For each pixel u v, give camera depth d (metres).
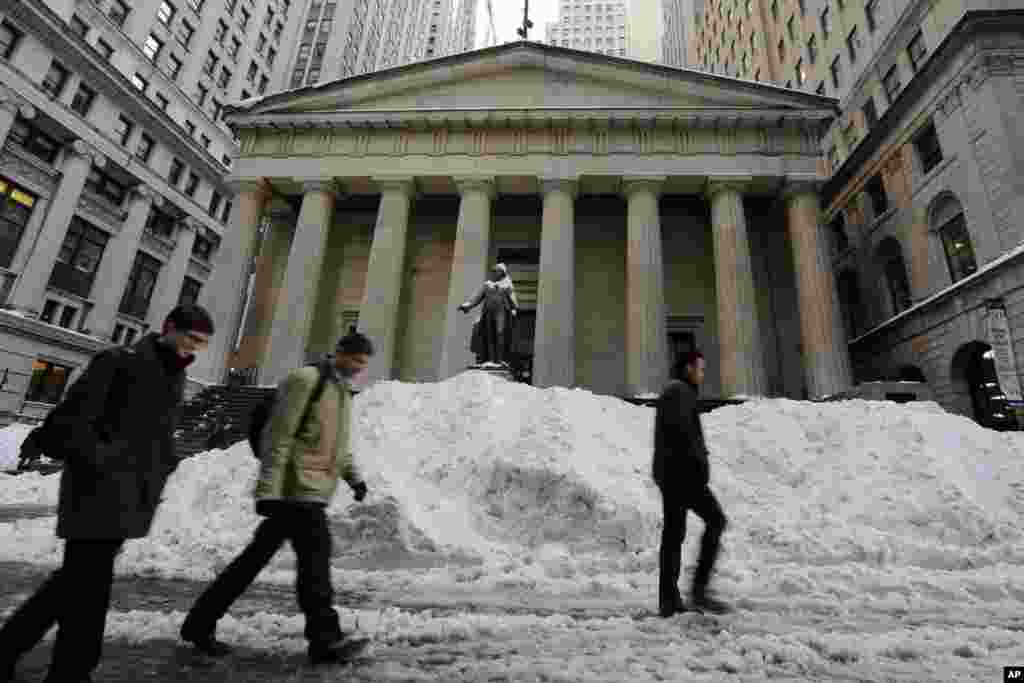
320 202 24.53
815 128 23.69
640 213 23.08
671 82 24.91
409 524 5.70
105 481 2.31
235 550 5.45
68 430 2.23
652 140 24.19
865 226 26.88
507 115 24.45
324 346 26.44
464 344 21.86
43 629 2.36
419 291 26.88
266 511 2.85
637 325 21.59
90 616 2.28
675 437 3.91
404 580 4.83
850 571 4.96
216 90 40.09
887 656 3.08
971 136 19.52
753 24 41.66
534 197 27.20
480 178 24.06
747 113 23.61
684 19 68.19
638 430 9.91
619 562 5.26
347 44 57.09
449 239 27.58
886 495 6.86
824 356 20.55
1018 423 17.05
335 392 3.18
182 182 37.28
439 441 8.49
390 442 8.30
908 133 23.06
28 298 27.06
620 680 2.63
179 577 4.93
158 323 35.78
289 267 23.50
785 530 6.03
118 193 33.09
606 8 133.88
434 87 26.34
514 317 14.34
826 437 8.95
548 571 5.14
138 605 3.94
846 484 7.32
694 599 3.94
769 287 25.58
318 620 2.82
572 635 3.38
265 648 3.06
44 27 27.25
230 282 23.30
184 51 37.09
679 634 3.42
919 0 22.94
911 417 9.03
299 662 2.84
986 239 18.81
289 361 22.09
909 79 24.03
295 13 50.56
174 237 37.38
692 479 3.91
